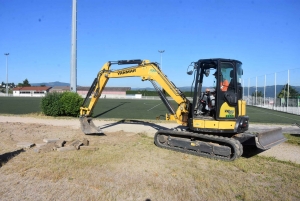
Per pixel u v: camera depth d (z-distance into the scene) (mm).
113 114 22875
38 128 13305
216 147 8078
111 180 6008
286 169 7262
